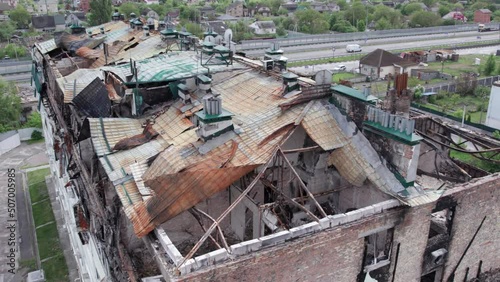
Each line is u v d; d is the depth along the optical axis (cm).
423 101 7681
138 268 1734
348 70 9312
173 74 2355
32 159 5872
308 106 1897
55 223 4216
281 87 2162
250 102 2116
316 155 1905
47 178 5194
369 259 1742
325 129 1841
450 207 1831
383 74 8712
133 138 2055
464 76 8381
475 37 13725
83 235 2638
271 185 1756
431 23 15150
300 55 10512
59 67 3366
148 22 4112
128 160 1900
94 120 2117
